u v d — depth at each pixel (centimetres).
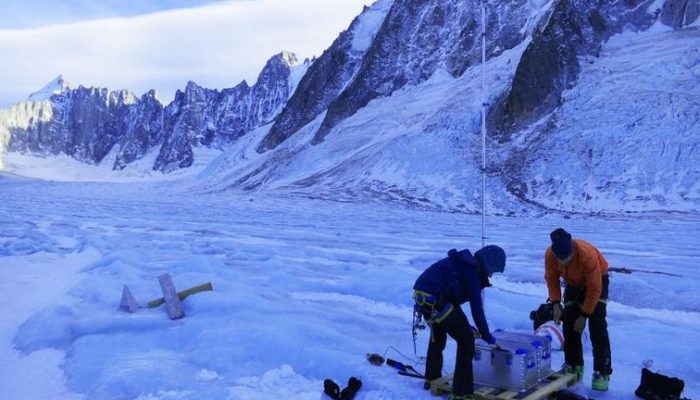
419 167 5403
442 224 3102
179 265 1359
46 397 623
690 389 610
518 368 538
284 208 4444
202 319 818
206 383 633
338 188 5594
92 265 1440
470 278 534
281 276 1254
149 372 652
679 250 1909
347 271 1387
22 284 1231
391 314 966
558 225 3031
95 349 746
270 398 590
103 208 4481
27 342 798
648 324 874
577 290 598
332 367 652
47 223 2992
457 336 534
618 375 650
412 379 616
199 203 5134
